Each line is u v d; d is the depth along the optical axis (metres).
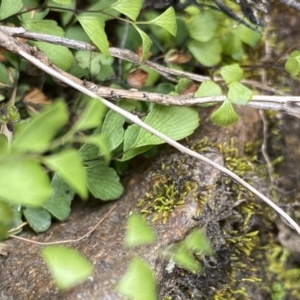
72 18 0.39
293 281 0.40
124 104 0.36
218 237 0.38
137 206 0.37
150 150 0.38
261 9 0.38
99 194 0.37
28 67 0.38
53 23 0.37
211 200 0.37
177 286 0.36
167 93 0.38
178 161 0.38
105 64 0.39
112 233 0.36
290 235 0.40
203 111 0.39
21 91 0.38
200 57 0.39
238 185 0.38
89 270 0.32
